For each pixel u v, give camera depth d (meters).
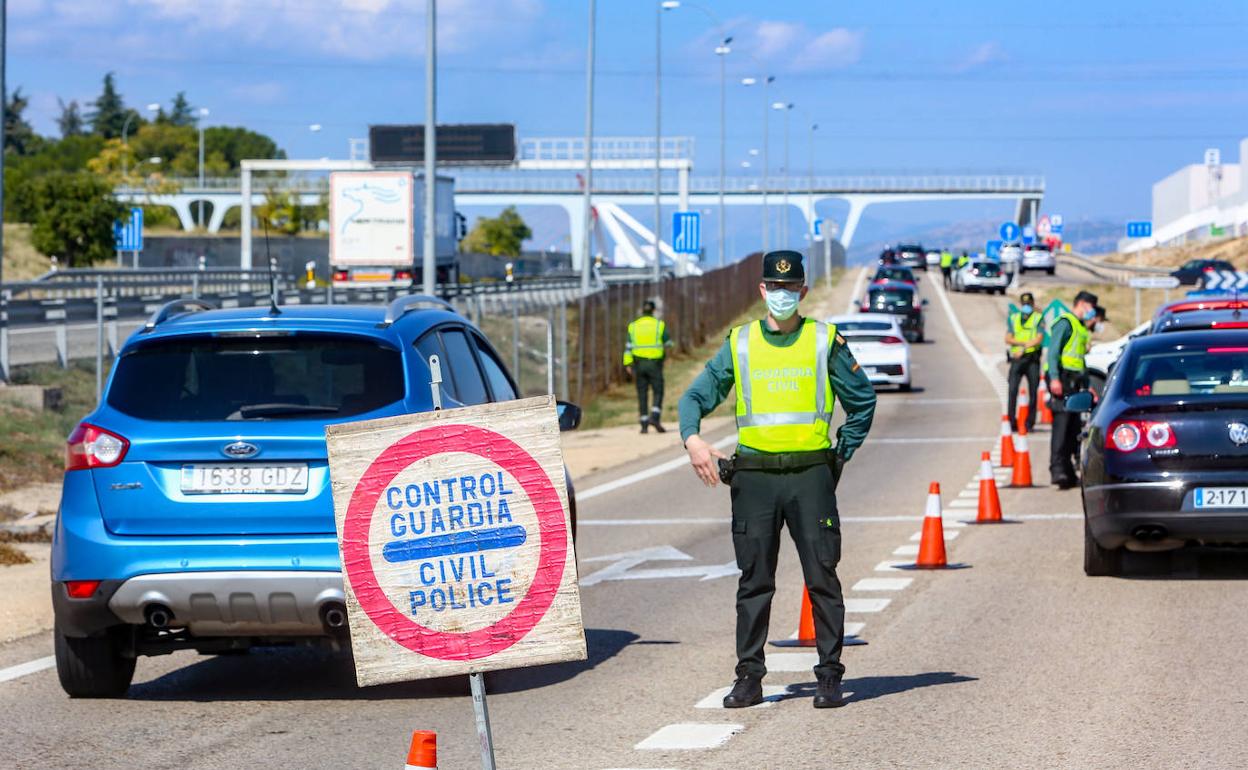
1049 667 13.30
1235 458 17.11
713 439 40.81
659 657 14.23
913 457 34.91
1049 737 10.86
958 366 69.62
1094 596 16.95
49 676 13.73
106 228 134.62
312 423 12.07
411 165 138.38
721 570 19.69
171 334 12.49
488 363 14.91
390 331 12.66
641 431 42.53
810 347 11.66
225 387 12.34
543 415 8.11
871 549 21.05
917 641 14.64
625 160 132.00
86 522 12.13
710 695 12.55
